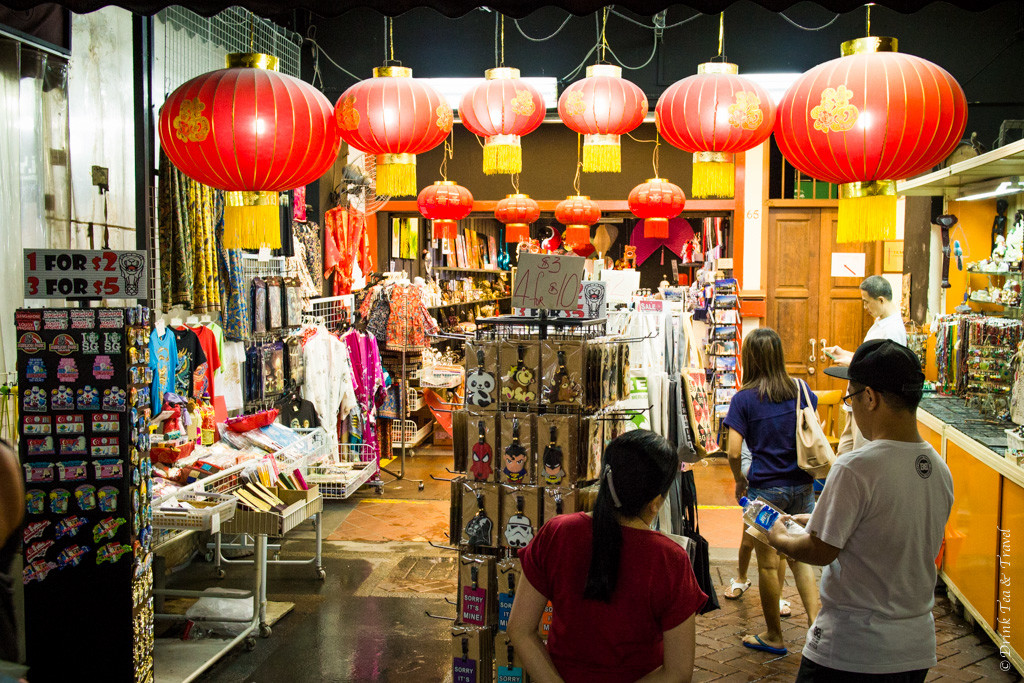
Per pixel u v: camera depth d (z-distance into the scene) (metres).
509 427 3.30
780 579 4.46
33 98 4.22
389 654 4.27
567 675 1.96
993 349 4.92
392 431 8.57
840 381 8.96
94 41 4.97
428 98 4.02
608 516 1.93
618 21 8.24
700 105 3.71
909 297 7.62
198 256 5.41
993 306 5.86
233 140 3.37
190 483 4.34
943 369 5.70
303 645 4.38
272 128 3.39
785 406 4.05
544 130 9.55
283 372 6.54
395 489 7.62
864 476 2.24
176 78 5.91
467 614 3.36
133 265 3.41
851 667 2.22
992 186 5.48
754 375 4.16
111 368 3.41
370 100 3.95
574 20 8.25
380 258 9.74
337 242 8.14
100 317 3.40
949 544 4.80
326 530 6.42
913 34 7.87
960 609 4.70
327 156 3.65
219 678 4.00
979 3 2.72
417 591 5.15
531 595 2.03
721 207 9.02
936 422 5.01
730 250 9.41
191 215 5.36
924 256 7.12
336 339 6.97
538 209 8.19
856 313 8.93
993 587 4.07
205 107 3.36
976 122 7.83
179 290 5.25
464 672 3.35
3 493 2.50
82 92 4.87
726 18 8.14
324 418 6.87
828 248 8.93
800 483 4.04
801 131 3.25
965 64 7.81
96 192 4.98
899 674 2.20
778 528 2.45
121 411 3.41
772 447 4.05
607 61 8.27
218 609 4.53
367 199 8.66
